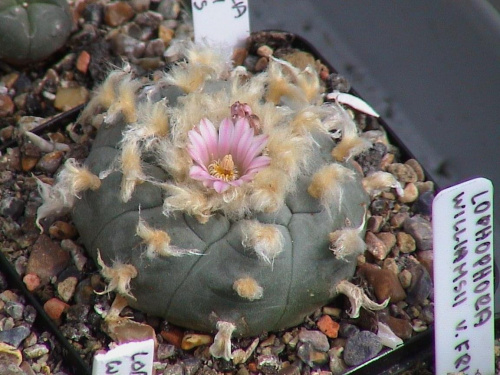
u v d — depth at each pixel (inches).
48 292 13.4
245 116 12.1
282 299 12.1
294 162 11.9
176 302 12.2
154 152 12.2
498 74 15.5
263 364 12.9
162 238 11.6
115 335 12.7
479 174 15.5
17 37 14.9
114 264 12.2
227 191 11.7
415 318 13.4
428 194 14.6
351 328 13.2
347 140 12.7
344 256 12.3
